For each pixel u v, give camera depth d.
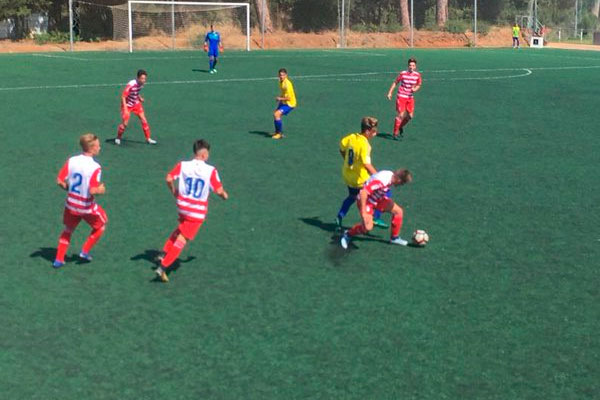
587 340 6.82
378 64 39.03
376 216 10.22
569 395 5.83
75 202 8.13
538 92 27.38
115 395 5.67
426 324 7.09
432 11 75.81
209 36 32.34
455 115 21.30
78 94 23.92
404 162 14.74
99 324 6.92
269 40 60.56
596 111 22.56
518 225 10.50
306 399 5.67
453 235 9.97
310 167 14.07
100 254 8.86
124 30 55.81
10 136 16.39
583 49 61.59
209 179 7.84
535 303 7.66
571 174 13.87
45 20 56.12
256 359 6.30
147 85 27.14
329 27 69.06
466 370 6.20
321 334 6.81
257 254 9.01
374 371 6.14
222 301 7.53
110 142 16.11
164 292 7.74
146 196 11.60
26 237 9.45
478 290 7.99
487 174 13.76
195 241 9.45
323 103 23.38
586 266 8.83
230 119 19.73
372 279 8.25
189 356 6.33
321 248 9.29
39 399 5.59
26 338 6.60
